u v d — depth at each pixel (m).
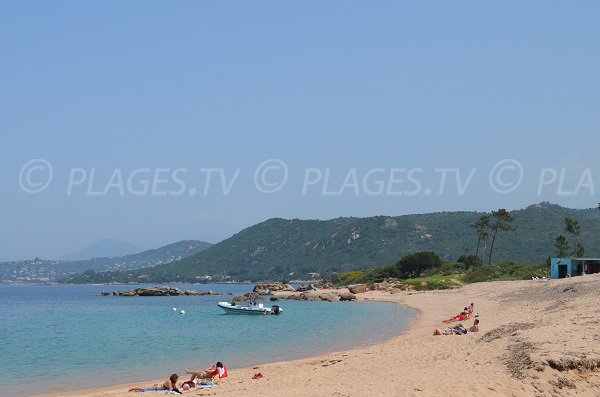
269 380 25.84
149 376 31.72
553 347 22.72
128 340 49.53
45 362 37.41
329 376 25.08
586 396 19.00
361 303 96.62
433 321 56.44
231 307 80.69
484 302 71.19
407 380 21.64
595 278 66.12
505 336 28.66
